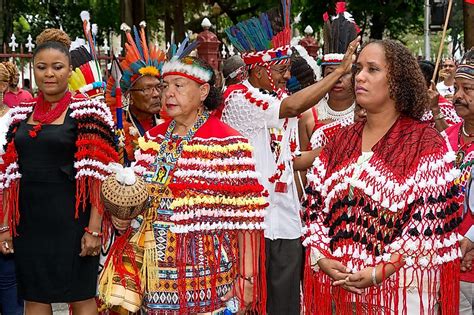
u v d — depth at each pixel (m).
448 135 5.27
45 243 5.27
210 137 4.73
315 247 4.28
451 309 4.12
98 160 5.21
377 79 4.11
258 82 5.90
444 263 4.09
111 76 6.34
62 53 5.28
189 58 4.79
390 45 4.14
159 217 4.75
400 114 4.19
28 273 5.31
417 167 4.01
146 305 4.80
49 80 5.22
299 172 6.54
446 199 4.00
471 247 4.78
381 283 4.12
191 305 4.71
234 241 4.84
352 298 4.27
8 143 5.40
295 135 5.88
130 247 4.82
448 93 9.63
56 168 5.25
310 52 13.12
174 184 4.67
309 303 4.41
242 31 5.89
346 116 6.49
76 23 31.80
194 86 4.77
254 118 5.61
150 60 6.33
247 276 4.78
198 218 4.65
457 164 5.05
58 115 5.28
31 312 5.46
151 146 4.91
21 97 9.09
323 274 4.34
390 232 4.05
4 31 23.91
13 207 5.34
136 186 4.66
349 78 6.44
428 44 22.52
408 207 4.01
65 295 5.27
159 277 4.72
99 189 5.24
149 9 28.78
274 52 5.79
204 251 4.71
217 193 4.66
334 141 4.39
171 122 4.94
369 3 27.16
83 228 5.30
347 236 4.16
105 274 4.82
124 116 6.33
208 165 4.68
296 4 28.00
